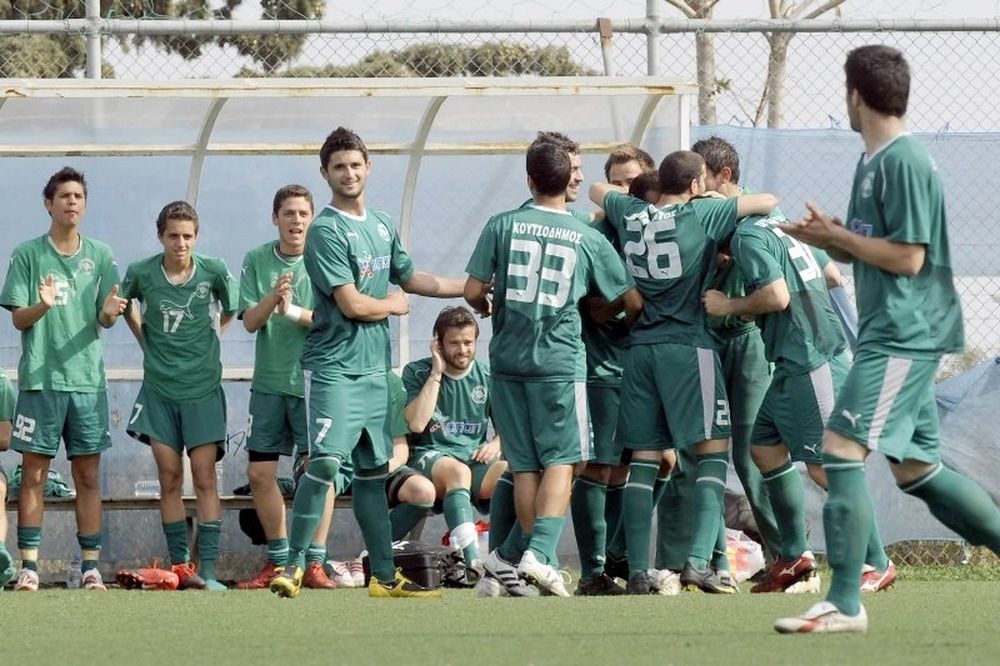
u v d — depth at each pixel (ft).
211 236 126.21
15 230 124.26
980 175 123.54
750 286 94.43
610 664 55.67
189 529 120.47
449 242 128.77
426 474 111.24
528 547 94.73
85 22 117.19
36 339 110.11
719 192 101.96
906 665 54.39
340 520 125.90
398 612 82.28
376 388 93.30
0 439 111.65
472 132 127.13
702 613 79.82
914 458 67.10
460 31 118.93
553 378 93.76
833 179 123.65
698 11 160.76
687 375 94.94
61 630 73.26
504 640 65.31
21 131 122.93
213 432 112.27
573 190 102.06
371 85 114.11
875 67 64.95
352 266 91.97
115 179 125.18
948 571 121.60
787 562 99.30
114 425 124.67
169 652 61.87
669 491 104.01
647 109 124.06
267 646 63.82
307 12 167.73
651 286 95.71
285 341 113.09
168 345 111.86
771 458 98.84
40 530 112.06
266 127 125.08
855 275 66.33
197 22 117.70
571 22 120.06
